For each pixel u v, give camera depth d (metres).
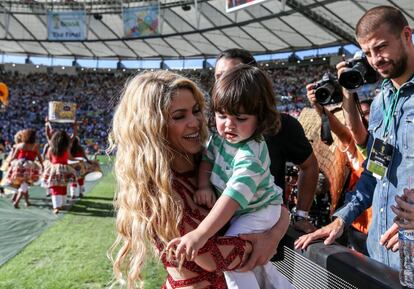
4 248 5.82
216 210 1.41
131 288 1.57
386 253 1.98
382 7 1.96
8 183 8.81
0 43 33.88
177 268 1.47
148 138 1.47
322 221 4.10
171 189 1.46
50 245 5.97
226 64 2.39
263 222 1.56
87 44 32.72
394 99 1.99
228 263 1.42
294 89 32.34
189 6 22.09
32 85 39.34
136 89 1.54
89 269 4.90
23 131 8.91
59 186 8.33
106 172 16.14
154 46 31.59
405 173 1.90
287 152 2.57
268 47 27.89
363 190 2.26
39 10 25.39
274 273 1.71
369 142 2.23
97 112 36.91
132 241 1.50
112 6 24.16
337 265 1.71
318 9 17.86
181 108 1.53
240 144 1.54
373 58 1.96
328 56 31.86
